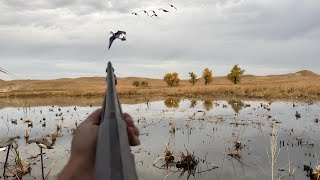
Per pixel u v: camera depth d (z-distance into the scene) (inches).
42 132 707.4
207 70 3784.5
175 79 4296.3
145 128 732.0
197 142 570.9
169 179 381.7
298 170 400.8
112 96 27.3
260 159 451.8
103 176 21.6
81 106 1459.2
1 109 1439.5
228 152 490.3
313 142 538.6
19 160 416.8
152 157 475.8
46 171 423.2
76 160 23.7
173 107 1243.2
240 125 736.3
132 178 22.0
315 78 6250.0
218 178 381.7
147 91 2468.0
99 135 23.8
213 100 1576.0
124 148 23.1
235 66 3641.7
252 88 2078.0
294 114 912.9
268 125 726.5
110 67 30.3
